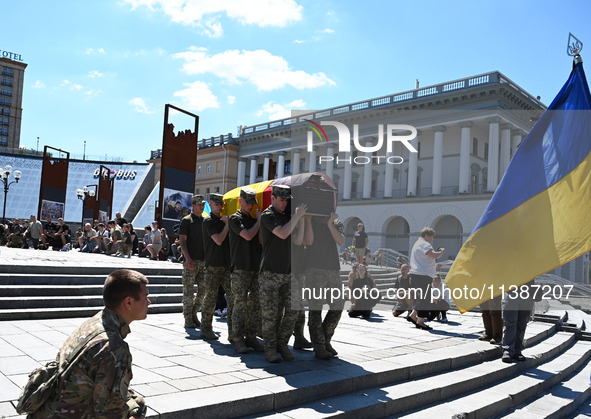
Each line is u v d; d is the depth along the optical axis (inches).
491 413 196.9
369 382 189.5
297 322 235.0
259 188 232.4
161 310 348.8
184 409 135.4
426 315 346.6
